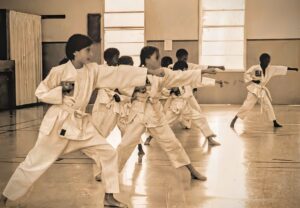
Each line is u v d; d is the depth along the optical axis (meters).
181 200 3.75
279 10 13.38
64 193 3.99
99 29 14.08
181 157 4.36
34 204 3.68
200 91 13.73
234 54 13.78
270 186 4.17
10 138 7.29
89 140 3.40
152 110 4.19
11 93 12.52
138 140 4.22
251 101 8.29
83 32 14.18
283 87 13.55
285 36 13.41
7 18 12.41
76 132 3.32
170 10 13.77
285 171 4.79
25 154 5.90
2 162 5.40
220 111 11.66
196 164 5.20
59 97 3.27
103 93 5.12
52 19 14.26
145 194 3.96
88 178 4.54
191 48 13.78
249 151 6.00
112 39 14.17
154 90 3.97
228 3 13.64
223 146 6.43
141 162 5.37
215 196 3.86
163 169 4.96
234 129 8.20
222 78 13.66
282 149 6.13
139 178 4.55
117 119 5.19
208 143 6.70
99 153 3.44
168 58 7.35
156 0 13.79
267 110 8.42
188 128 8.45
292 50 13.42
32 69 13.64
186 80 3.98
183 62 6.02
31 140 7.07
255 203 3.63
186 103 6.49
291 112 11.34
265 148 6.22
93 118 5.16
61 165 5.16
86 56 3.36
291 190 4.02
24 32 13.17
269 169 4.89
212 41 13.84
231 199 3.76
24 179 3.37
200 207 3.55
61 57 14.33
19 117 10.52
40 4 14.25
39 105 13.82
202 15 13.76
